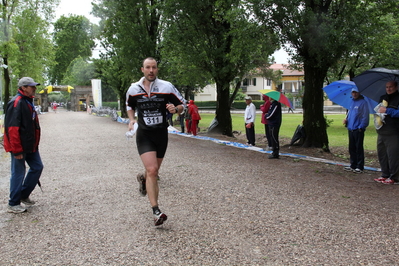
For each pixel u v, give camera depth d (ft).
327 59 31.35
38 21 79.77
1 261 10.61
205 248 11.41
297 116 120.67
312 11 30.04
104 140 43.19
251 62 54.54
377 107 21.34
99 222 13.94
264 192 18.34
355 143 24.39
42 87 169.58
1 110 47.75
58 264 10.39
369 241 11.94
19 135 15.15
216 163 27.17
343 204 16.26
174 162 27.37
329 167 26.18
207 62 49.19
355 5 30.35
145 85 13.99
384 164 21.52
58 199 17.28
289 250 11.24
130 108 14.30
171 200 16.88
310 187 19.56
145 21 67.77
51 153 32.50
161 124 14.06
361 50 31.07
